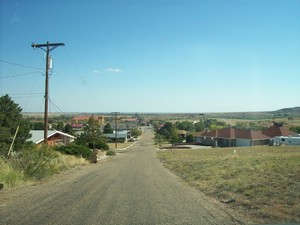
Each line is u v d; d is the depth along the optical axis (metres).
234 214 10.38
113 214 10.46
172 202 12.60
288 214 9.88
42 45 29.98
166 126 146.00
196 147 93.50
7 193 14.45
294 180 15.25
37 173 20.08
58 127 111.44
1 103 36.88
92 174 24.86
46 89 30.17
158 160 48.09
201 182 18.62
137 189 16.16
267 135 96.56
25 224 9.17
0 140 30.70
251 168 21.81
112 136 133.12
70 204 11.98
